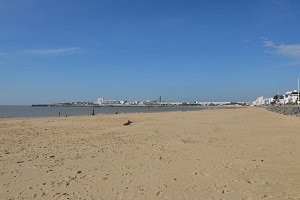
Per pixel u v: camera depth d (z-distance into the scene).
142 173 11.02
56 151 15.84
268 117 49.06
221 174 10.87
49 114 85.31
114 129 28.22
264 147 16.89
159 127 30.00
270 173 11.00
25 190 9.05
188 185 9.55
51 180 10.12
